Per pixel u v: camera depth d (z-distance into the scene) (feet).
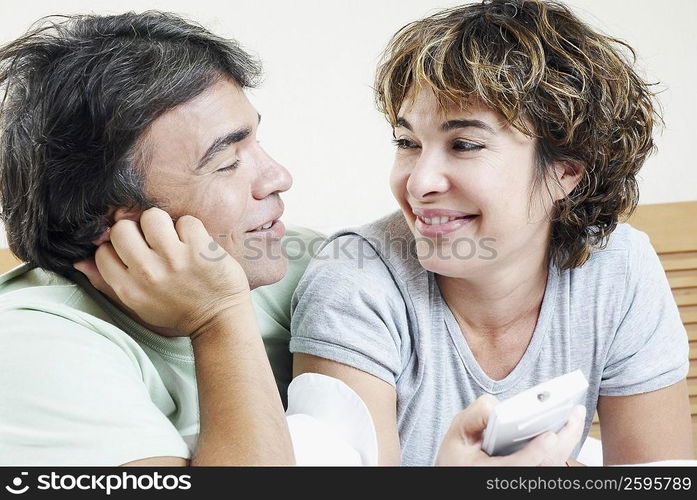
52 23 2.91
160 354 2.93
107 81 2.64
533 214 3.05
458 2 5.63
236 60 2.85
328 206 5.70
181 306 2.65
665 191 5.86
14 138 2.76
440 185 2.89
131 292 2.65
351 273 3.19
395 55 3.08
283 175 2.91
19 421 2.36
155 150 2.68
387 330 3.15
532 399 2.53
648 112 3.35
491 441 2.59
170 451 2.42
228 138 2.73
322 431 2.86
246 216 2.84
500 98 2.82
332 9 5.57
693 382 5.38
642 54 5.73
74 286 2.87
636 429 3.44
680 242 5.47
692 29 5.72
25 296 2.74
